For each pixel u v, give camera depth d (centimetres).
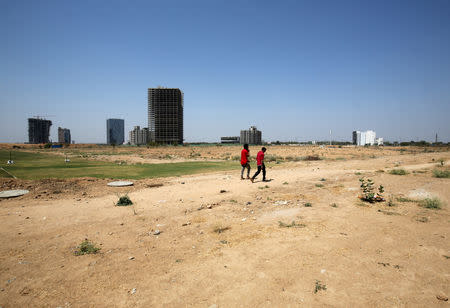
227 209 691
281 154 4147
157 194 914
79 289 309
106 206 738
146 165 2139
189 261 381
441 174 1116
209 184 1131
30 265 371
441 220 549
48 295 296
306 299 279
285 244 433
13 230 525
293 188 984
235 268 354
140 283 322
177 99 14412
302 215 611
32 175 1359
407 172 1309
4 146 11644
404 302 270
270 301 277
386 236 460
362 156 3425
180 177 1394
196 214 648
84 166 1998
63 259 391
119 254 409
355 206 692
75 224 568
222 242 453
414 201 730
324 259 372
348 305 266
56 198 852
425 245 417
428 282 308
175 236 492
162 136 14412
